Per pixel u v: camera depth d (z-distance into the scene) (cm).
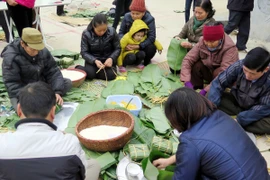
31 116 134
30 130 128
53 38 496
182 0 842
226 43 292
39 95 136
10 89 258
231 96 271
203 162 141
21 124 130
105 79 342
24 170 122
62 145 127
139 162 208
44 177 122
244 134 149
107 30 334
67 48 450
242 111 264
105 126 234
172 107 147
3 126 251
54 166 123
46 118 137
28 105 133
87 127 232
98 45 334
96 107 270
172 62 345
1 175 123
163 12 698
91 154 215
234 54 293
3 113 273
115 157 215
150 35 371
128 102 277
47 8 698
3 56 258
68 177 126
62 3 414
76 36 509
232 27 438
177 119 147
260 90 242
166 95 298
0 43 474
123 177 195
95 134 224
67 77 317
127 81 323
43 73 279
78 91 306
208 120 146
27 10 372
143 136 233
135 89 312
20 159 122
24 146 124
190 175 143
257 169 141
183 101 145
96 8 710
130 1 518
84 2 757
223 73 259
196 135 142
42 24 573
